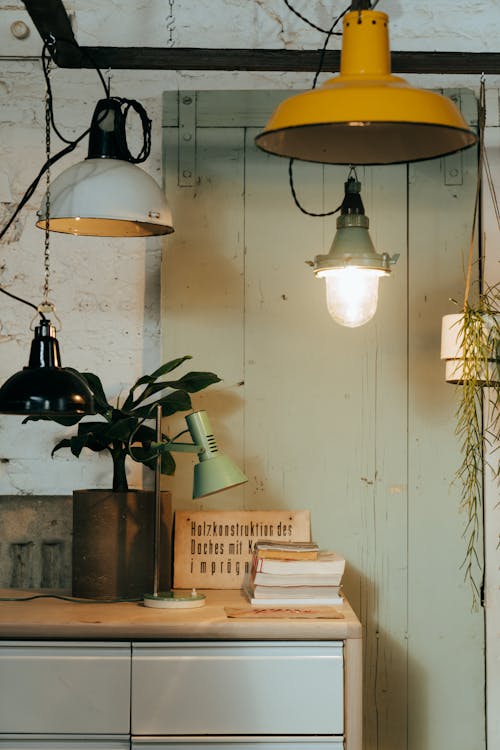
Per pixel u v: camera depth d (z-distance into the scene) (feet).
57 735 7.06
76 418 8.35
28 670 7.06
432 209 9.14
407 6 9.14
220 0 9.16
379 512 8.98
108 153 7.17
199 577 8.57
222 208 9.14
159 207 7.00
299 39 9.30
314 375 9.07
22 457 9.21
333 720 7.06
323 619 7.22
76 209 6.73
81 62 7.85
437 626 8.93
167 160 9.13
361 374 9.07
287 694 7.07
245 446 9.03
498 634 9.00
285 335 9.09
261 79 9.50
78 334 9.29
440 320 9.09
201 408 9.05
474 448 8.09
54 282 9.31
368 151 5.27
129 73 9.40
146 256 9.34
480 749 8.86
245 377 9.06
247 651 7.09
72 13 9.14
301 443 9.03
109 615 7.30
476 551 8.95
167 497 8.17
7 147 9.34
